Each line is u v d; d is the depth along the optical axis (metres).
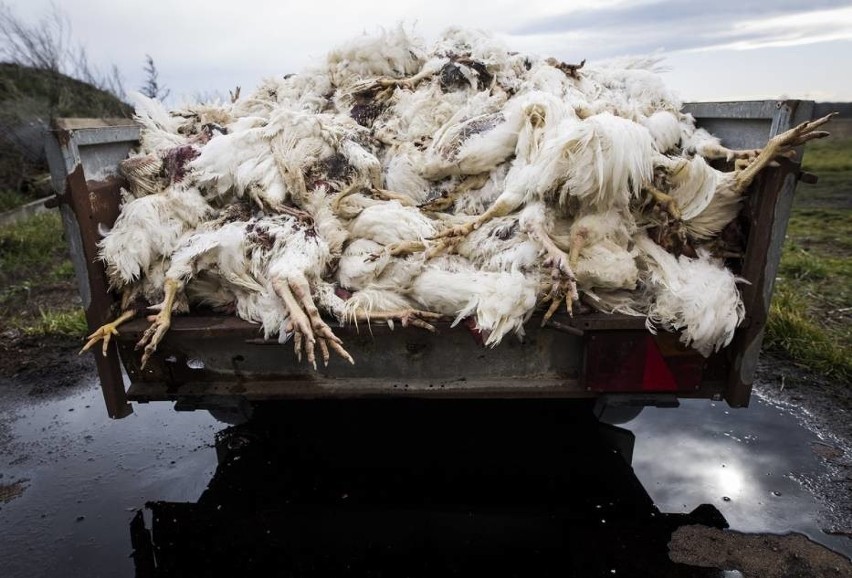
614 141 2.17
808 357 3.67
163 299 2.41
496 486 2.57
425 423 3.05
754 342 2.20
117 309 2.44
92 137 2.42
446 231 2.43
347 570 2.13
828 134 1.93
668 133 2.76
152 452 2.94
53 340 4.54
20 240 7.04
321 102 3.57
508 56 3.51
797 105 2.11
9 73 11.51
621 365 2.18
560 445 2.85
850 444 2.85
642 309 2.25
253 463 2.78
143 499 2.56
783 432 2.96
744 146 2.50
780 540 2.22
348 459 2.79
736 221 2.30
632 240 2.38
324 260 2.49
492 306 2.12
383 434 2.97
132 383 2.41
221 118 3.54
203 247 2.38
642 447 2.84
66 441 3.07
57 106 10.98
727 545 2.20
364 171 2.87
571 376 2.29
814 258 5.61
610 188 2.24
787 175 2.06
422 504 2.48
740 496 2.47
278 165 2.78
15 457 2.93
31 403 3.55
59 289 5.82
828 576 2.04
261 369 2.35
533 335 2.24
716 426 3.02
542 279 2.23
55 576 2.13
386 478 2.65
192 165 2.74
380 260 2.37
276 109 3.12
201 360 2.35
